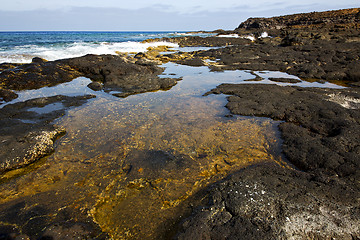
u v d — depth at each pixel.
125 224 3.23
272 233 2.79
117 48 25.17
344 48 18.34
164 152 5.06
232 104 7.84
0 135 5.70
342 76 12.07
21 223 3.22
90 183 4.12
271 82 11.55
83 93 9.86
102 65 13.15
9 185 4.14
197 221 3.07
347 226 2.90
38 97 9.23
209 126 6.36
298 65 14.66
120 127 6.41
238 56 19.06
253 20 50.78
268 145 5.34
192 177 4.21
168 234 3.04
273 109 7.23
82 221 3.25
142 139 5.69
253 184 3.71
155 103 8.43
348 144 4.91
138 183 4.09
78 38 46.28
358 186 3.71
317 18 38.50
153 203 3.60
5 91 9.22
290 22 42.44
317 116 6.58
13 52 19.19
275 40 28.77
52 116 7.19
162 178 4.20
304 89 9.30
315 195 3.42
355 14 34.59
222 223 3.01
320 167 4.36
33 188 4.04
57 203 3.63
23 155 4.81
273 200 3.31
